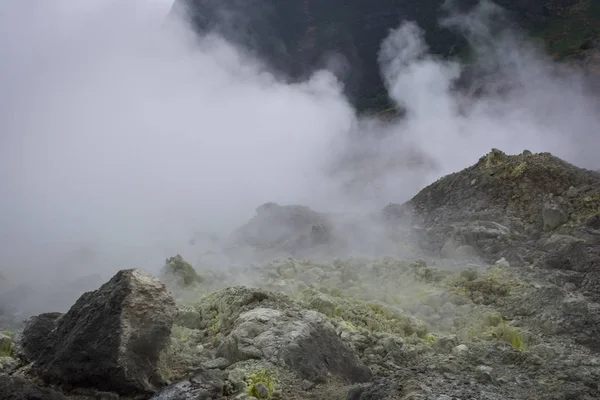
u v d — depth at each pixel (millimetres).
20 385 5770
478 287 12133
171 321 6812
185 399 5945
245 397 6156
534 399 6402
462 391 6156
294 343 7141
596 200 16609
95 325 6562
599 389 6953
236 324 7930
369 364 7727
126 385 6129
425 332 9664
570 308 10297
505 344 8570
